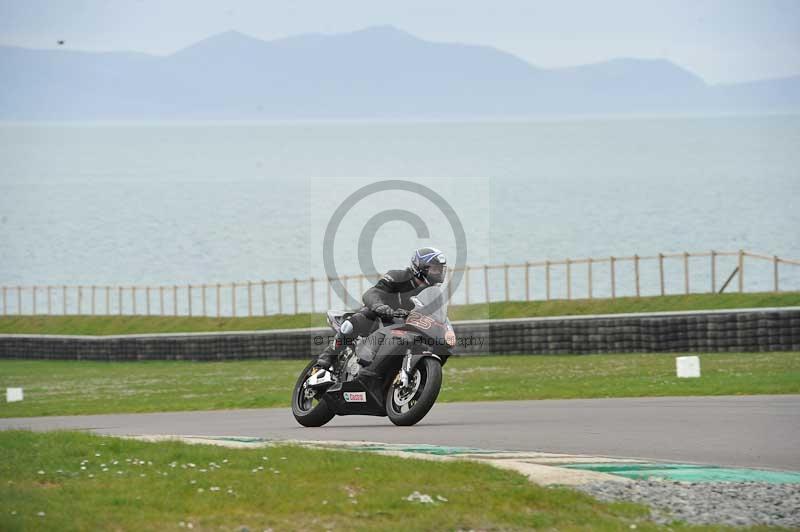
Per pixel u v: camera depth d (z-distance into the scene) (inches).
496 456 1296.8
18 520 886.4
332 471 1099.3
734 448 1380.4
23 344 6397.6
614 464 1224.2
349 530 893.8
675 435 1520.7
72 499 986.7
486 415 1939.0
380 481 1056.2
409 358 1665.8
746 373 2780.5
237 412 2402.8
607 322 4259.4
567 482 1083.3
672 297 5103.3
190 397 3097.9
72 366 5698.8
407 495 998.4
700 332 3983.8
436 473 1087.0
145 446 1310.3
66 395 3553.2
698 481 1122.0
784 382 2386.8
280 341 5295.3
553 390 2593.5
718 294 4943.4
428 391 1641.2
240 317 6939.0
